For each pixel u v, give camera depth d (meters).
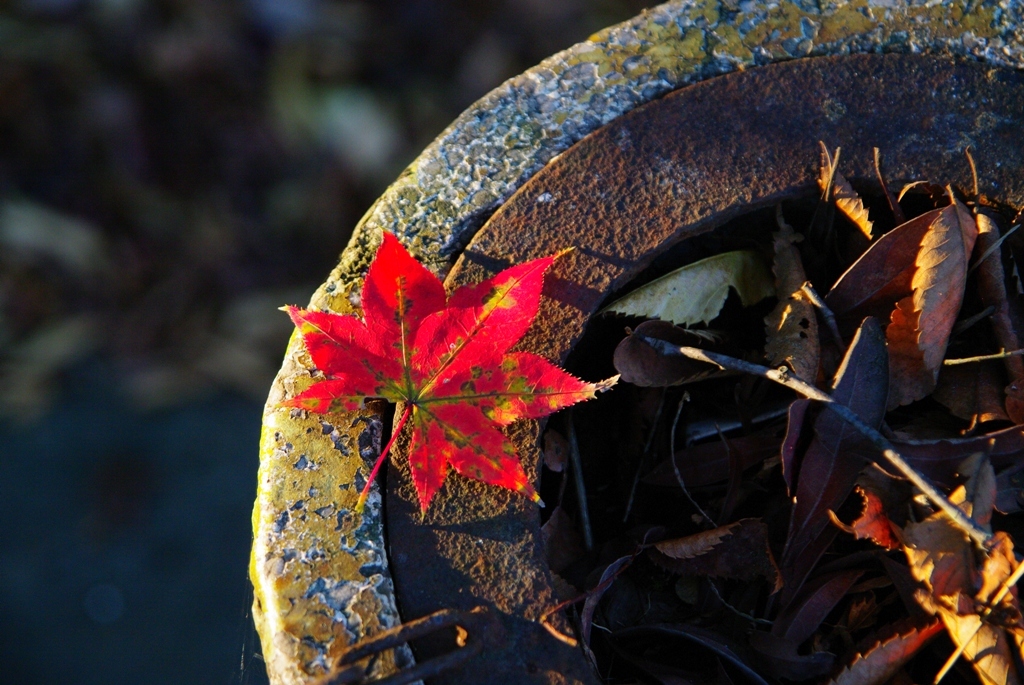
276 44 1.72
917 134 0.89
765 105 0.89
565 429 0.90
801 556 0.88
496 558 0.86
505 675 0.85
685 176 0.89
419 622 0.85
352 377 0.87
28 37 1.65
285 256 1.62
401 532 0.86
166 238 1.60
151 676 1.27
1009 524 0.89
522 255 0.88
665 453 0.92
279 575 0.86
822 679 0.87
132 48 1.68
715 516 0.90
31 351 1.50
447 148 0.90
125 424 1.46
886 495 0.88
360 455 0.87
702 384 0.92
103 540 1.36
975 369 0.89
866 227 0.89
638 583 0.90
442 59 1.76
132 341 1.53
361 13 1.77
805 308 0.89
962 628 0.86
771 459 0.90
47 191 1.60
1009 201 0.89
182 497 1.40
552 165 0.89
